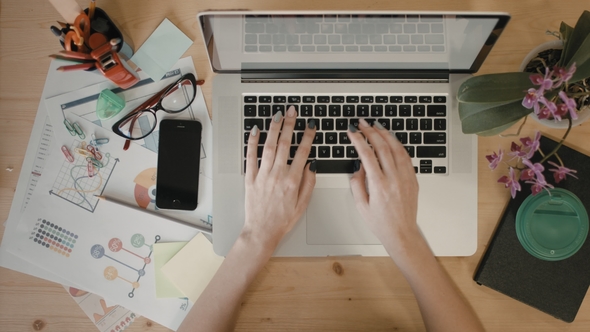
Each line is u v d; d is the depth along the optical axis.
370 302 0.71
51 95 0.71
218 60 0.65
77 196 0.71
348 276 0.71
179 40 0.71
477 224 0.70
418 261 0.65
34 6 0.70
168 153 0.70
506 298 0.70
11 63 0.70
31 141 0.71
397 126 0.68
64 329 0.71
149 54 0.71
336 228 0.69
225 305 0.64
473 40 0.63
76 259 0.70
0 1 0.70
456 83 0.68
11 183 0.71
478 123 0.57
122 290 0.70
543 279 0.68
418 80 0.68
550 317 0.70
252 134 0.66
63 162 0.71
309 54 0.66
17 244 0.70
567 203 0.65
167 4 0.70
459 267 0.70
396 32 0.64
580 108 0.60
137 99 0.71
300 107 0.68
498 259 0.69
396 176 0.65
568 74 0.47
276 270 0.71
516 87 0.54
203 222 0.71
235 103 0.68
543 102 0.49
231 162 0.68
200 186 0.71
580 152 0.68
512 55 0.70
